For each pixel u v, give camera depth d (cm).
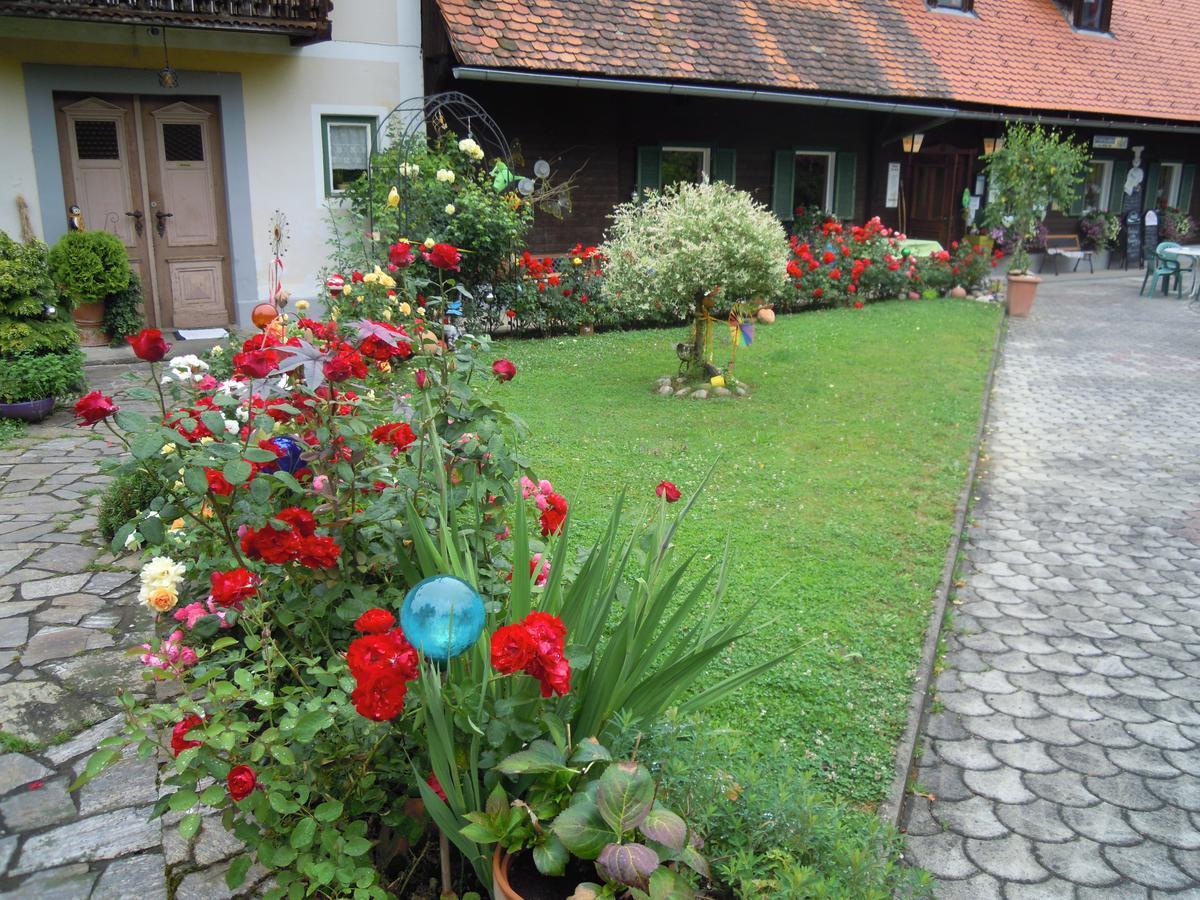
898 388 914
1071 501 658
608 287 887
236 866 234
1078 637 464
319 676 253
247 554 272
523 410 788
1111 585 524
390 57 1164
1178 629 473
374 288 659
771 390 888
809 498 607
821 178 1686
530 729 236
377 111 1166
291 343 324
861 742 356
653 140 1439
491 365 355
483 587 303
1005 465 738
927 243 1658
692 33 1402
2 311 720
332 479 304
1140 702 407
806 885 232
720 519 563
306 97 1112
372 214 1055
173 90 1030
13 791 295
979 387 932
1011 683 421
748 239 805
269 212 1113
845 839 269
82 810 289
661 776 252
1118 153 2123
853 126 1688
